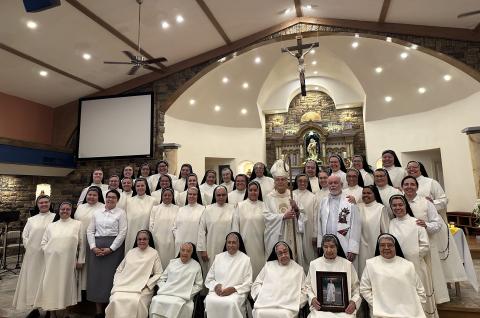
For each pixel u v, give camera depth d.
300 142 11.70
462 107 8.86
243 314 3.23
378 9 7.14
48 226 3.94
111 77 8.46
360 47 9.15
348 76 10.88
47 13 5.87
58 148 8.38
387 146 10.44
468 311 3.34
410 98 9.91
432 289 3.18
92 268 3.86
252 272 3.58
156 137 8.62
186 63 8.66
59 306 3.64
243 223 3.89
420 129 9.92
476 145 7.57
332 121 12.04
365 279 3.03
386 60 9.28
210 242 3.95
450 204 9.05
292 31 8.22
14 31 6.15
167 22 6.98
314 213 3.89
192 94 10.06
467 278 3.62
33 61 7.11
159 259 3.83
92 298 3.80
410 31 7.46
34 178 8.69
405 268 2.92
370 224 3.42
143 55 7.89
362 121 11.77
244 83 10.63
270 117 12.61
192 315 3.36
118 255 3.96
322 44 9.28
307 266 3.81
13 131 8.20
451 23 7.11
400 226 3.27
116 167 8.67
